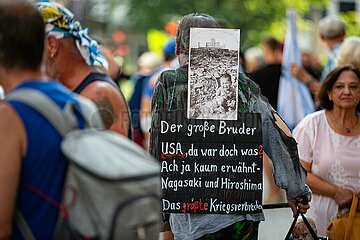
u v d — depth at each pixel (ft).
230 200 16.56
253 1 70.08
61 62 15.19
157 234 11.00
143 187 10.73
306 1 67.31
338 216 20.31
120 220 10.61
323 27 30.94
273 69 33.83
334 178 20.53
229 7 70.33
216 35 16.55
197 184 16.55
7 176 10.75
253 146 16.58
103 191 10.64
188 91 16.53
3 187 10.73
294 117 33.17
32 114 10.99
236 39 16.55
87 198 10.73
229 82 16.55
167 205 16.51
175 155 16.52
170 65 38.11
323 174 20.59
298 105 33.17
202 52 16.53
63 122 11.09
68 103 11.23
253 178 16.58
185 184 16.55
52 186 10.99
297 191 16.88
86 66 15.37
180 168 16.55
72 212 10.78
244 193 16.57
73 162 10.77
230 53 16.55
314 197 20.62
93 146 10.84
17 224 11.01
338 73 20.58
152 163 11.03
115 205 10.62
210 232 16.48
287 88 33.30
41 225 10.98
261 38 69.87
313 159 20.79
